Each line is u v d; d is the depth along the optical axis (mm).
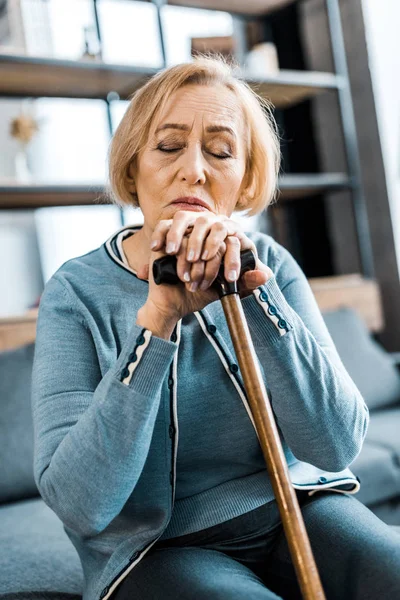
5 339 2723
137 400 1067
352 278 3789
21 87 3203
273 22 4078
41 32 3146
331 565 1163
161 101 1298
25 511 2123
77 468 1071
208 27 3736
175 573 1127
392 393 3209
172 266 1084
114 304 1295
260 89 3674
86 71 3111
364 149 4012
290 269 1424
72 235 3375
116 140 1366
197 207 1283
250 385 1040
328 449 1224
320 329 1352
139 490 1211
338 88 3820
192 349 1279
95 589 1209
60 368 1214
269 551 1277
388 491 2496
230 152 1315
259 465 1306
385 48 3861
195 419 1250
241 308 1087
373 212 4004
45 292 1326
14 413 2328
